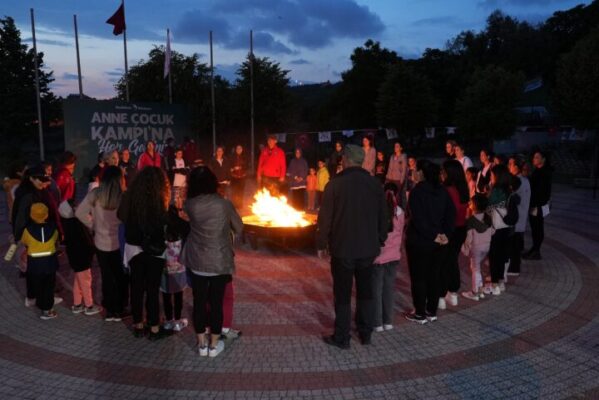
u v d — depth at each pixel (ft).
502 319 19.29
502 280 22.75
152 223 15.99
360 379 14.53
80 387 14.07
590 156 89.15
